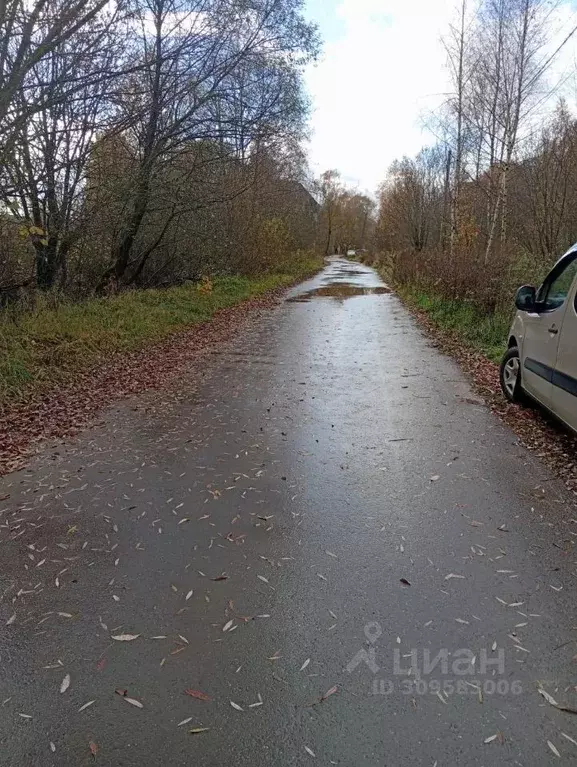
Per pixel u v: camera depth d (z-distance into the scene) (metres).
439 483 4.56
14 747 2.20
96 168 12.86
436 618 2.93
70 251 13.42
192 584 3.24
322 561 3.46
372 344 11.23
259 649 2.72
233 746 2.20
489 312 12.14
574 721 2.31
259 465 4.97
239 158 16.31
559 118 17.39
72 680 2.54
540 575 3.30
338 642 2.77
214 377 8.40
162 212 16.25
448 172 24.50
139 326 11.38
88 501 4.29
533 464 4.95
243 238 23.52
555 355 5.31
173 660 2.65
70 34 7.97
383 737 2.24
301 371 8.77
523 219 17.48
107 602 3.09
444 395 7.30
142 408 6.80
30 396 7.13
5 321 9.23
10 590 3.20
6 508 4.19
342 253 83.44
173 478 4.71
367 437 5.67
